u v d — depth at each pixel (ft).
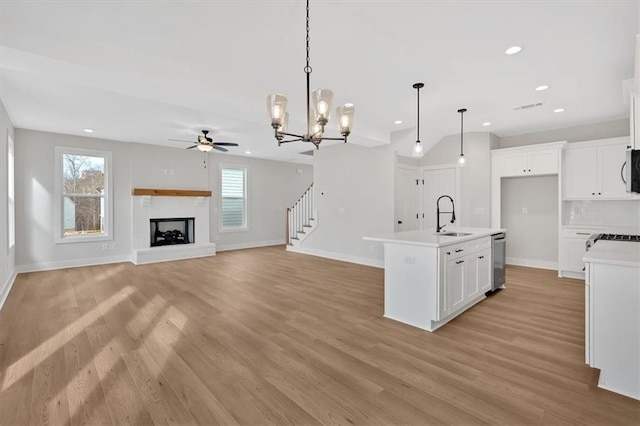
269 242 29.37
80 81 9.12
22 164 17.28
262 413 5.92
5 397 6.37
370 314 11.21
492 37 8.45
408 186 20.40
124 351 8.36
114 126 16.62
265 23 7.79
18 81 10.60
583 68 10.32
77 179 19.35
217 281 15.85
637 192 7.05
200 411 5.97
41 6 7.09
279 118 8.05
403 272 10.49
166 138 19.75
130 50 9.21
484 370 7.41
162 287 14.70
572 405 6.10
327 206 23.02
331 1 6.92
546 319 10.65
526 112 15.03
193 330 9.75
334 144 22.25
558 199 17.13
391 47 8.98
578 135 17.25
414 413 5.90
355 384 6.86
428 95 12.84
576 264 16.17
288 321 10.52
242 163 27.27
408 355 8.17
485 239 12.75
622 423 5.58
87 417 5.79
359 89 12.19
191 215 23.61
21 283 15.28
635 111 7.03
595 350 6.74
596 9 7.17
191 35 8.38
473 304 12.17
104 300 12.73
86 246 19.62
